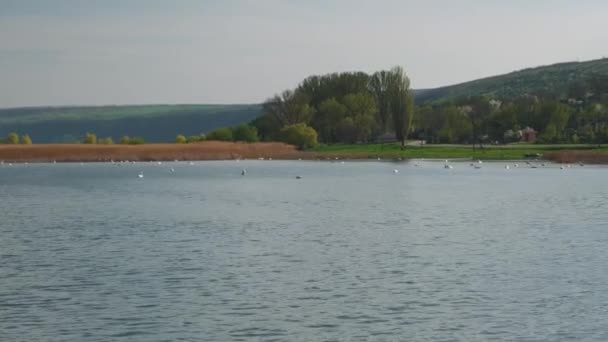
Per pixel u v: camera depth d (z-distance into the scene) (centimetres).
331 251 5897
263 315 3959
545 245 6141
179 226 7562
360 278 4834
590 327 3716
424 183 14375
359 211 9081
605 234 6775
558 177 16012
